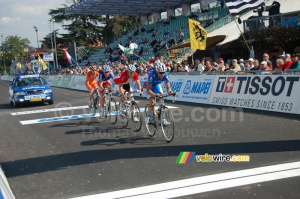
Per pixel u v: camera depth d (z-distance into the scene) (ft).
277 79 26.81
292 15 41.55
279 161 14.48
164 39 81.87
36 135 23.98
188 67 47.16
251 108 28.60
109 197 11.84
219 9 76.95
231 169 13.92
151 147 18.49
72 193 12.54
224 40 52.26
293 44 44.75
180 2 92.07
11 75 162.20
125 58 82.53
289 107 25.23
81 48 132.67
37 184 13.82
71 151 18.79
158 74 18.99
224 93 32.30
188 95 37.91
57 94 61.57
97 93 30.66
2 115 36.88
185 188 12.14
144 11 104.32
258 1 39.58
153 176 13.75
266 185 11.88
